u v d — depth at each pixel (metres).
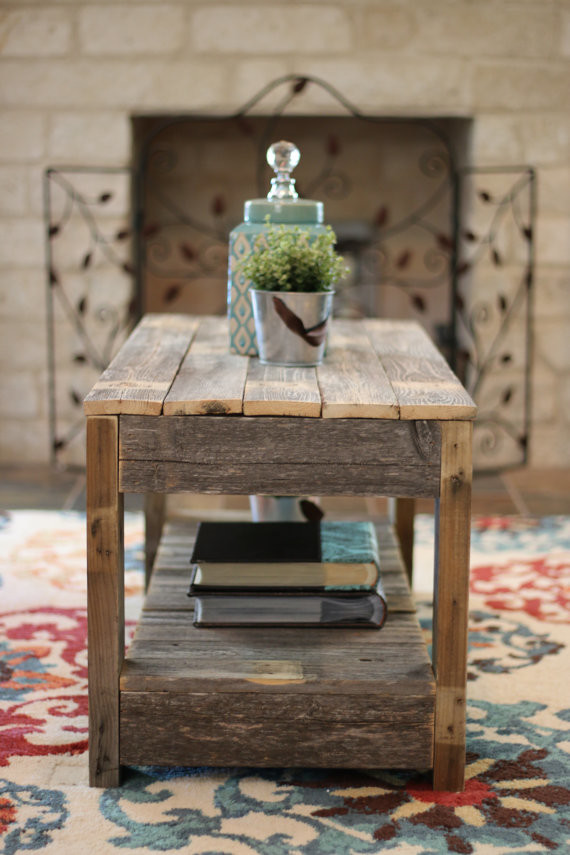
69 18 3.61
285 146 2.05
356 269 4.60
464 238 3.85
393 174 4.49
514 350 3.87
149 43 3.63
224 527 1.93
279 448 1.55
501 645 2.20
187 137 4.44
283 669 1.63
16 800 1.60
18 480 3.68
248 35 3.62
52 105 3.66
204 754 1.62
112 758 1.63
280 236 1.84
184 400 1.54
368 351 2.03
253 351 1.96
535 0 3.62
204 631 1.78
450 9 3.62
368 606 1.79
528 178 3.74
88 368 3.86
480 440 3.91
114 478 1.56
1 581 2.58
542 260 3.80
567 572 2.69
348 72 3.65
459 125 3.94
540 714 1.89
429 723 1.61
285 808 1.58
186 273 4.59
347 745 1.62
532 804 1.60
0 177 3.71
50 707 1.91
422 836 1.51
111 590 1.58
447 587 1.58
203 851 1.47
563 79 3.68
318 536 1.89
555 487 3.68
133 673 1.61
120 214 3.73
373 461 1.55
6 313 3.82
